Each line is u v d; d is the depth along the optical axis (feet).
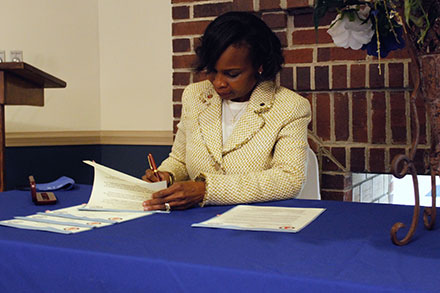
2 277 3.62
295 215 4.40
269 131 5.66
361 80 8.27
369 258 3.13
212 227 3.99
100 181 4.94
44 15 11.42
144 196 4.90
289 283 2.79
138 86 11.53
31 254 3.50
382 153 8.25
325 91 8.59
